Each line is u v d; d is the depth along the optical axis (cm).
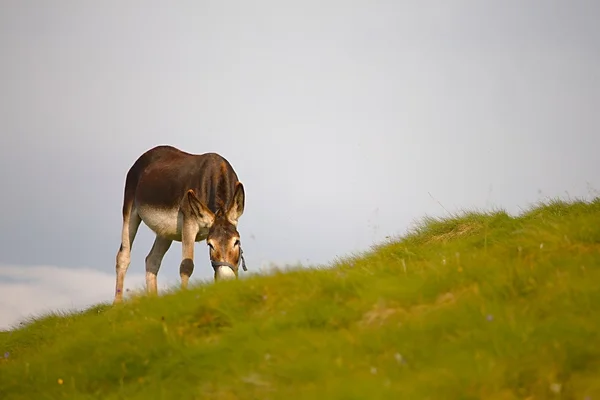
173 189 6341
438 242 5431
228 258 5272
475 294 3447
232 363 3347
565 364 2822
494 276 3606
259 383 3112
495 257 3966
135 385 3475
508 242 4369
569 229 4134
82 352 4016
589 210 5262
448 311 3278
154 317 4141
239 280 4362
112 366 3691
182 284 4912
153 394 3309
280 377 3114
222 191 6025
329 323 3553
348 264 4928
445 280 3669
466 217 5850
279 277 4172
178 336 3794
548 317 3127
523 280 3506
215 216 5609
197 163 6319
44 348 4500
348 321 3553
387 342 3197
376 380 2844
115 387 3550
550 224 4438
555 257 3731
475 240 4881
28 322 6144
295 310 3684
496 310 3244
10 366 4162
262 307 3950
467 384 2777
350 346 3206
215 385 3234
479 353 2939
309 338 3366
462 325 3175
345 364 3061
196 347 3603
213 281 4841
